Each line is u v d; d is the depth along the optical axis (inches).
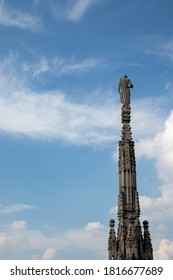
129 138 1752.0
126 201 1660.9
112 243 1614.2
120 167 1715.1
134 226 1595.7
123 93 1813.5
